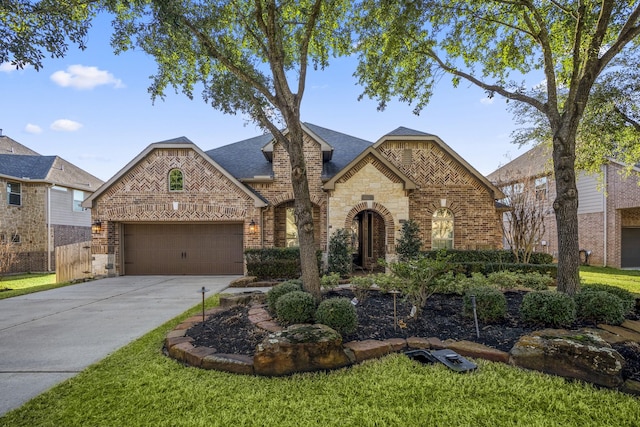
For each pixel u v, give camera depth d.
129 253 14.55
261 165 15.99
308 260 6.11
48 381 4.10
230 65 6.97
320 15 7.62
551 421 2.99
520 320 5.52
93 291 10.78
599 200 18.55
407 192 13.48
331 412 3.20
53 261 20.66
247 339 4.96
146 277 13.93
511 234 13.23
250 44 8.20
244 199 13.98
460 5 8.10
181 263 14.57
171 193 14.03
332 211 13.45
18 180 19.30
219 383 3.83
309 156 14.70
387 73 9.16
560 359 3.85
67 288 11.40
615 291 6.31
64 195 21.89
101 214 14.06
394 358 4.32
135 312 7.82
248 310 6.52
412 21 7.79
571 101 6.74
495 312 5.37
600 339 4.12
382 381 3.74
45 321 7.08
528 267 11.32
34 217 20.09
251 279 11.65
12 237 19.06
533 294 5.46
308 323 5.24
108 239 14.05
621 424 2.94
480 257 12.85
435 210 14.75
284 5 7.05
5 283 15.14
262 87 6.95
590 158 13.23
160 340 5.51
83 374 4.17
